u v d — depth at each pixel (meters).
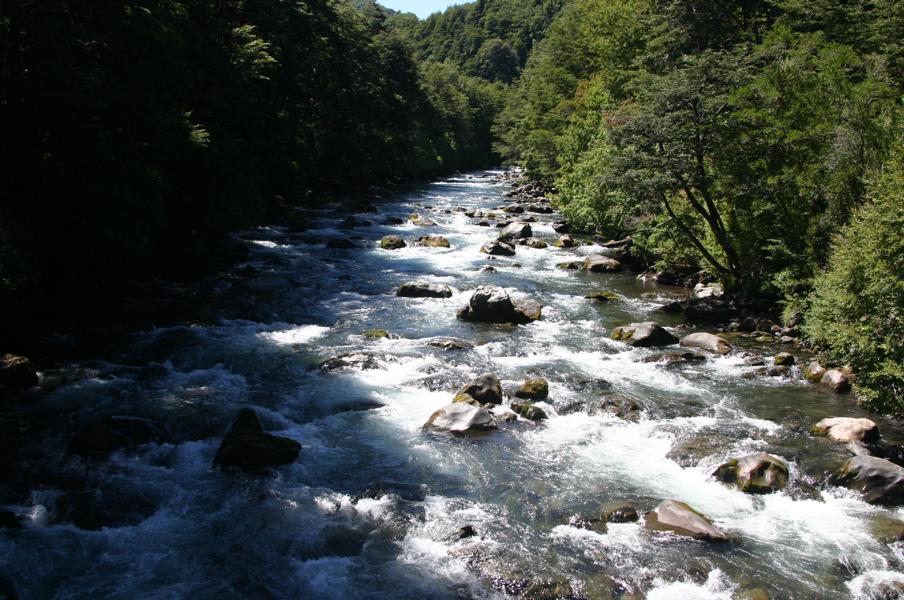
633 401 13.52
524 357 16.44
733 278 22.08
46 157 18.72
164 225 22.72
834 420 12.35
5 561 7.79
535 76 80.94
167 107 23.38
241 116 34.53
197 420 12.07
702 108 20.09
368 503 9.59
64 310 18.33
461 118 112.31
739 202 21.42
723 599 7.60
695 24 39.09
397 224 39.47
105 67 19.72
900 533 8.97
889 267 12.88
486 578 7.93
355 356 15.61
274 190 40.94
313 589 7.64
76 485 9.63
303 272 25.58
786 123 19.91
